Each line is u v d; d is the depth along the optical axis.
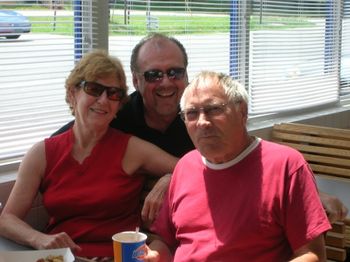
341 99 4.54
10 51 2.42
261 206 1.61
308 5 4.09
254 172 1.65
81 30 2.71
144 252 1.49
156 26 3.08
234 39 3.59
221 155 1.67
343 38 4.50
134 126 2.34
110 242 2.10
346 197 2.49
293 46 4.00
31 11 2.49
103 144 2.13
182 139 2.33
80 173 2.10
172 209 1.83
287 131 3.47
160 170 2.13
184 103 1.72
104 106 2.04
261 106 3.77
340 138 3.20
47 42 2.57
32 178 2.10
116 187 2.09
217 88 1.68
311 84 4.20
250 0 3.62
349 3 4.53
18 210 2.06
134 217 2.18
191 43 3.30
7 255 1.67
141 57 2.30
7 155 2.47
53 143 2.13
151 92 2.28
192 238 1.72
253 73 3.70
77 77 2.07
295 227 1.58
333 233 2.06
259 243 1.62
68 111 2.70
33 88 2.54
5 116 2.44
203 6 3.34
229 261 1.65
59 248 1.78
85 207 2.08
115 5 2.85
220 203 1.69
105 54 2.11
